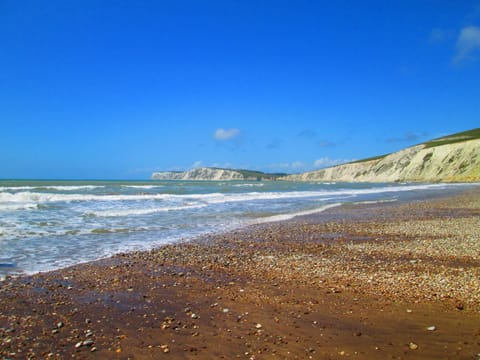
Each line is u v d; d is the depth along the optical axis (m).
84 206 26.33
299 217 22.36
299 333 6.02
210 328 6.25
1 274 9.48
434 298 7.67
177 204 30.06
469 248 12.94
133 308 7.23
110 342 5.71
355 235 16.03
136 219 20.44
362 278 9.29
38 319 6.62
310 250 12.94
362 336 5.88
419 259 11.41
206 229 17.58
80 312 7.00
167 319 6.67
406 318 6.61
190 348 5.50
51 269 10.06
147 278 9.38
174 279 9.33
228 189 61.31
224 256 11.96
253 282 9.05
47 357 5.20
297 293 8.14
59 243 13.52
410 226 18.30
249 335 5.96
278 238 15.34
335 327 6.25
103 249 12.73
